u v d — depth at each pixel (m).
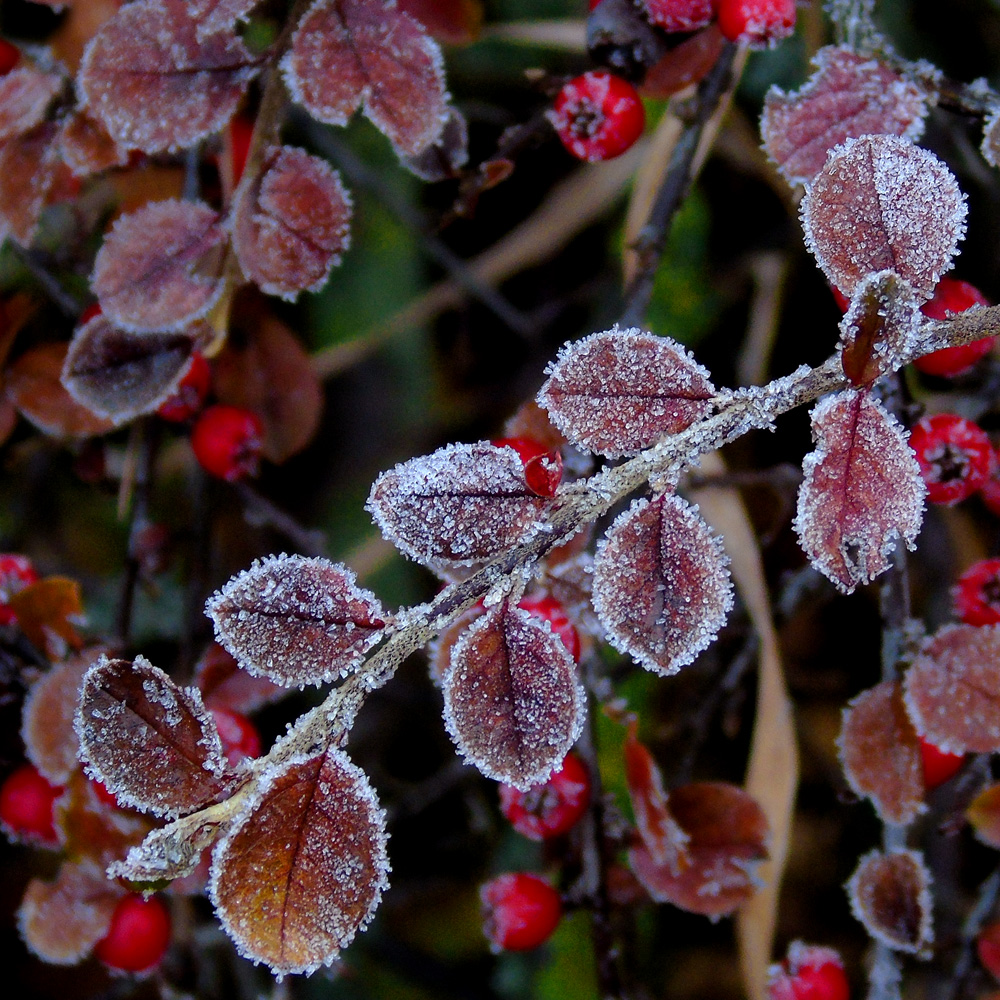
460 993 0.61
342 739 0.38
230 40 0.42
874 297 0.38
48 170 0.44
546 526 0.39
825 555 0.39
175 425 0.50
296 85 0.42
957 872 0.56
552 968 0.55
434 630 0.39
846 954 0.59
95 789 0.43
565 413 0.39
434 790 0.58
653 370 0.39
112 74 0.42
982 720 0.43
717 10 0.44
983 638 0.43
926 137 0.58
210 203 0.48
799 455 0.60
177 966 0.49
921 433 0.43
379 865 0.38
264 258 0.43
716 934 0.59
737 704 0.53
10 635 0.45
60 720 0.43
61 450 0.59
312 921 0.38
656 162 0.52
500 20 0.61
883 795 0.43
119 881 0.38
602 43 0.44
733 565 0.50
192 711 0.38
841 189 0.39
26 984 0.58
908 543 0.39
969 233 0.58
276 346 0.48
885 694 0.43
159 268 0.43
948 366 0.43
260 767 0.38
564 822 0.45
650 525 0.39
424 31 0.42
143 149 0.42
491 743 0.38
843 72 0.43
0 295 0.50
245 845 0.38
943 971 0.54
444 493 0.39
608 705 0.44
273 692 0.44
